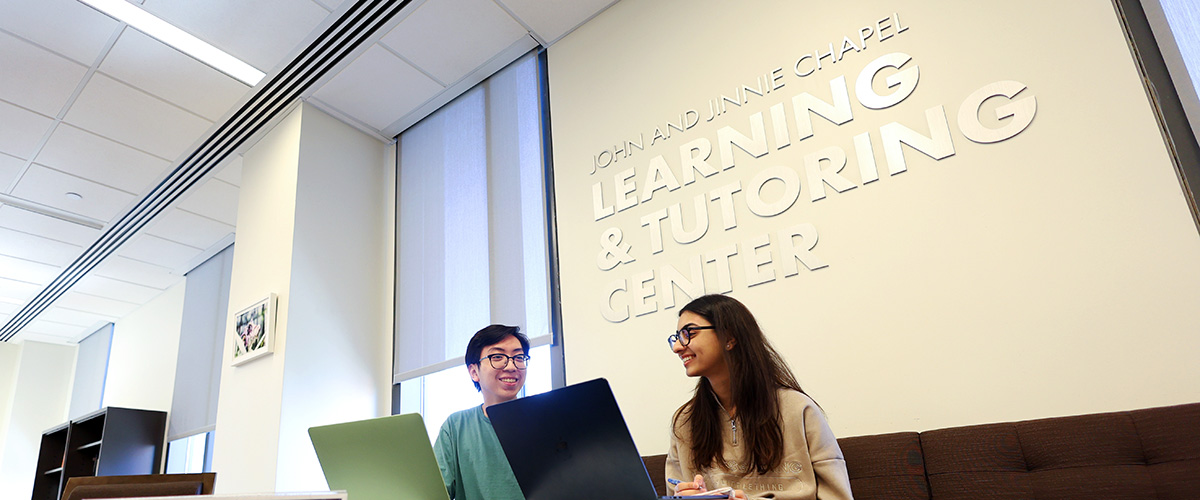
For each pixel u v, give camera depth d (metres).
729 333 1.77
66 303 7.25
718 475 1.71
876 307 2.35
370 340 4.11
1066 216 2.08
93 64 3.82
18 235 5.76
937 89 2.42
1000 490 1.76
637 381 2.83
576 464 1.30
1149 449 1.63
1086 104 2.14
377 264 4.32
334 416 3.79
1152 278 1.92
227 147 4.62
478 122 4.06
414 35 3.71
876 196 2.44
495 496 1.83
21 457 7.75
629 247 3.02
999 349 2.10
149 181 5.02
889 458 1.95
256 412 3.73
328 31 3.68
